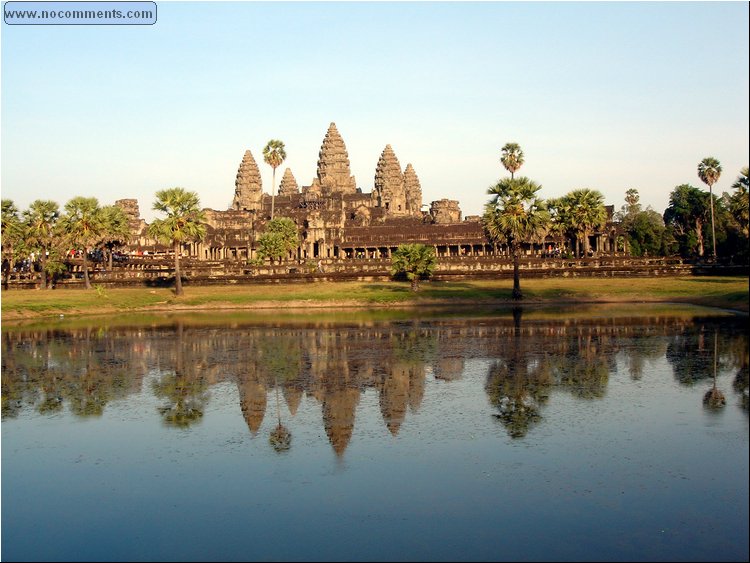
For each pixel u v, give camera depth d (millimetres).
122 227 143875
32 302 100250
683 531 22203
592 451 29234
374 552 21469
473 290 106125
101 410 38219
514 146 137000
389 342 60281
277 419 35531
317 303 102625
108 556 21734
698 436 30781
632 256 133375
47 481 27750
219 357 54344
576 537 22016
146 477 27859
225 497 25734
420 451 29922
